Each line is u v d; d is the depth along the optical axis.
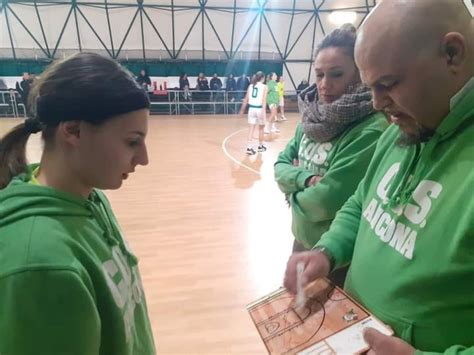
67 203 0.57
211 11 11.23
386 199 0.73
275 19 11.68
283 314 0.75
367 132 1.12
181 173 4.51
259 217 3.21
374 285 0.70
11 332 0.48
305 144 1.36
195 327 1.84
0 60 10.57
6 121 8.51
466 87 0.57
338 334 0.64
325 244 0.86
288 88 12.91
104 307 0.59
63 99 0.53
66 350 0.50
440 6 0.55
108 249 0.64
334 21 11.04
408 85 0.58
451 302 0.57
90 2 10.44
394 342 0.56
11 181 0.57
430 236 0.59
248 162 5.12
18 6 10.07
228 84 11.35
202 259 2.50
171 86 11.93
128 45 11.45
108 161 0.58
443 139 0.62
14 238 0.50
